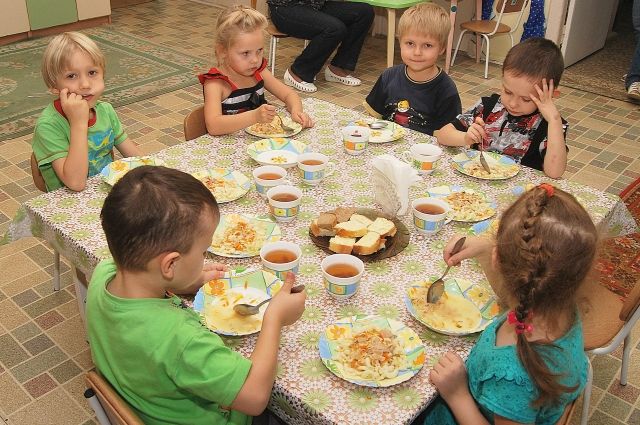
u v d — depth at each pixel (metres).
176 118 4.04
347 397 1.06
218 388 1.00
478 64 5.26
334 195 1.71
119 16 6.36
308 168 1.72
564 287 0.96
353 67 4.77
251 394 1.01
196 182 1.06
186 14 6.53
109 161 2.18
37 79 4.62
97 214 1.59
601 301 1.78
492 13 5.06
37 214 1.58
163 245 1.00
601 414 1.98
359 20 4.59
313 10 4.50
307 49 4.54
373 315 1.25
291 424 1.12
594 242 0.97
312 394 1.07
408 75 2.55
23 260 2.65
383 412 1.04
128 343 1.03
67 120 1.91
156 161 1.85
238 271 1.36
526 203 1.01
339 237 1.45
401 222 1.59
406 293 1.32
